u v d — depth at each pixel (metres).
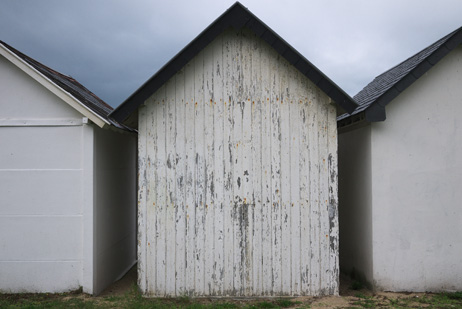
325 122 6.18
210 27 5.85
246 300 6.02
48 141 6.36
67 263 6.25
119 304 5.77
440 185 6.45
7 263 6.25
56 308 5.47
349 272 7.51
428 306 5.66
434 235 6.40
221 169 6.16
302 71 5.91
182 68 6.19
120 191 7.89
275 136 6.17
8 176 6.33
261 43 6.21
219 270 6.09
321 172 6.14
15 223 6.29
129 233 8.60
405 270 6.37
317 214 6.12
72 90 7.05
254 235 6.11
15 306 5.57
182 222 6.12
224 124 6.18
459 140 6.48
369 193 6.52
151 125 6.19
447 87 6.52
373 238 6.39
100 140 6.66
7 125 6.33
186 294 6.07
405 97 6.49
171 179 6.15
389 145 6.47
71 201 6.31
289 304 5.73
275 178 6.14
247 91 6.19
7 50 6.09
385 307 5.61
